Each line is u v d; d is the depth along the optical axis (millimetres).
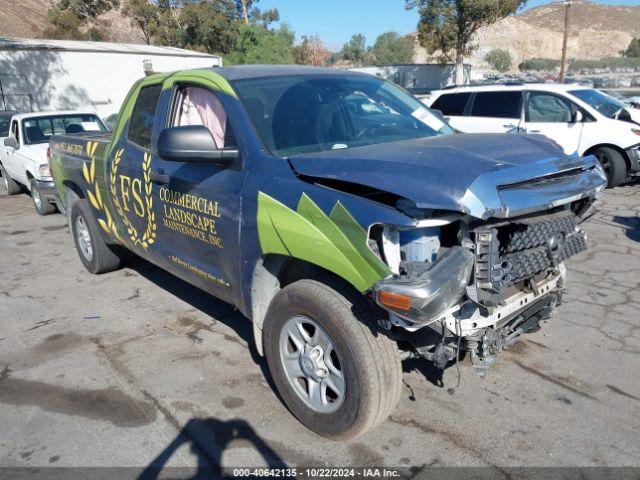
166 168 3914
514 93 10391
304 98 3697
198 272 3820
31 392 3664
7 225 8617
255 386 3668
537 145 3135
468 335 2797
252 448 3057
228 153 3312
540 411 3307
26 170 9148
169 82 4152
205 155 3252
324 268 2971
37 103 26547
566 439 3053
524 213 2619
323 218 2781
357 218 2645
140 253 4695
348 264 2678
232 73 3818
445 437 3098
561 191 2787
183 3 46344
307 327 3127
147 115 4352
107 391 3648
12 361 4102
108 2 57438
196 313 4883
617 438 3051
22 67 25906
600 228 7270
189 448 3072
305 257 2875
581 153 9812
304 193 2895
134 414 3391
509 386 3572
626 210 8203
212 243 3559
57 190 6129
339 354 2840
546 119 10117
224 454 3014
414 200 2486
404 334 2828
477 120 10680
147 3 46469
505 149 2984
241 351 4156
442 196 2461
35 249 7168
